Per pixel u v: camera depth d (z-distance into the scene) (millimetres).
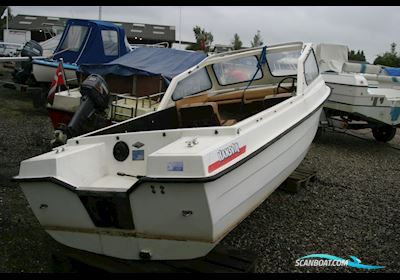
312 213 4496
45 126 7645
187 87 4527
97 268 2811
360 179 5961
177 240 2717
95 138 3354
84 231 2947
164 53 7996
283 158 3752
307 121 4227
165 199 2588
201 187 2475
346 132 9492
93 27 9672
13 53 16594
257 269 3256
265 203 4680
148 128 4027
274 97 4430
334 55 9531
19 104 9688
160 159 2596
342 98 7684
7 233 3555
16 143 6375
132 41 29359
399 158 7605
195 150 2641
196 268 2785
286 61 5051
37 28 26844
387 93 8547
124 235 2822
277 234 3916
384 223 4348
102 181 3129
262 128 3303
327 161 6875
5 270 2992
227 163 2748
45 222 3090
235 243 3689
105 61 9906
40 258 3201
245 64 4996
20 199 4316
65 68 8977
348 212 4598
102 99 4508
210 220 2582
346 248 3717
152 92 6988
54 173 2885
